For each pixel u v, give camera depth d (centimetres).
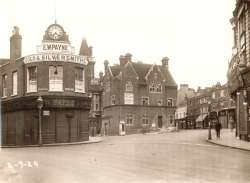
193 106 8512
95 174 1234
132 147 2441
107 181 1085
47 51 3419
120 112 6119
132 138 3816
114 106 6216
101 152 2116
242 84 2908
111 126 6272
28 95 3391
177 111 9494
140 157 1775
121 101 6153
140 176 1173
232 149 2212
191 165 1435
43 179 1155
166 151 2083
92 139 3866
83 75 3588
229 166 1396
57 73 3397
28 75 3428
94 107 6731
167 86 6644
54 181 1112
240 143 2648
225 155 1830
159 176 1167
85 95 3578
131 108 6219
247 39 2783
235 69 3125
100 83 6912
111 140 3562
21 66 3466
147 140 3303
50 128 3312
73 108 3409
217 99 7300
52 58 3381
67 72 3416
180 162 1543
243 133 3053
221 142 2781
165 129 6097
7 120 3631
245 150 2134
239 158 1683
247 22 2773
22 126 3400
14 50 3631
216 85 7544
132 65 6412
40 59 3375
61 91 3381
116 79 6269
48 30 3462
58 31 3475
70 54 3441
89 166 1456
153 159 1675
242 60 2941
